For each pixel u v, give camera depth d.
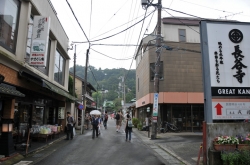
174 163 7.84
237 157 6.36
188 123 19.50
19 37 9.34
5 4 8.35
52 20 13.45
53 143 12.36
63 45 16.77
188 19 20.73
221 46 8.06
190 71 19.56
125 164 7.51
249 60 8.04
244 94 7.80
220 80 7.84
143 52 22.84
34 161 7.88
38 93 12.23
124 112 41.28
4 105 8.52
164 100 18.78
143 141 13.56
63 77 18.56
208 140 7.28
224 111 7.67
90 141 13.25
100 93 73.12
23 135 11.05
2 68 7.83
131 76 61.84
